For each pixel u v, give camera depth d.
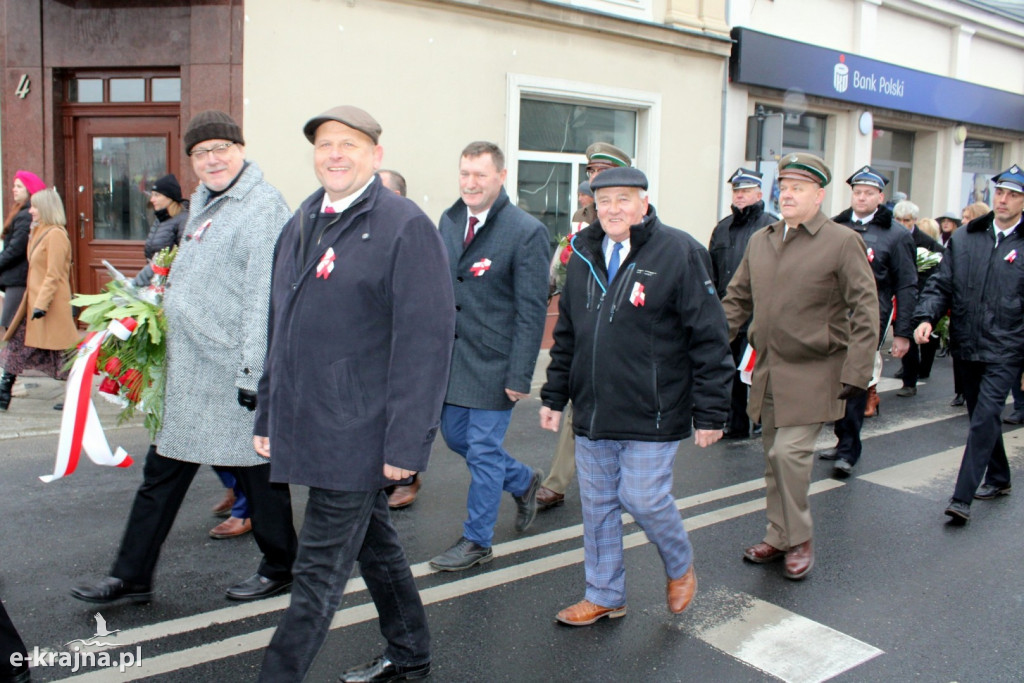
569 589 3.85
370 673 2.96
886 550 4.39
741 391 6.60
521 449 6.23
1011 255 4.70
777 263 4.09
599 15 10.07
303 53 8.19
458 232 4.10
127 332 3.42
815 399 3.94
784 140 13.44
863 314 3.83
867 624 3.56
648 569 4.10
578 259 3.38
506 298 3.98
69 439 3.49
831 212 14.16
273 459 2.67
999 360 4.72
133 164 8.58
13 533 4.31
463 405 3.96
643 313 3.18
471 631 3.43
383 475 2.62
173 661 3.14
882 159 15.96
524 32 9.62
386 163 8.80
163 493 3.54
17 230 6.54
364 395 2.60
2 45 8.30
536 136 10.21
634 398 3.21
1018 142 18.39
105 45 8.21
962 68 16.12
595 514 3.45
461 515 4.77
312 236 2.72
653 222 3.24
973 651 3.35
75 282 8.69
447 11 8.98
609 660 3.22
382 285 2.58
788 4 12.84
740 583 3.96
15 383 7.41
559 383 3.52
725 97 11.69
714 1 11.38
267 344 3.17
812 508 5.04
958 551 4.39
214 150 3.38
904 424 7.26
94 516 4.59
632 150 11.14
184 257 3.47
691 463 5.97
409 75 8.82
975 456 4.78
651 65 10.81
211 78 7.99
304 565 2.62
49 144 8.38
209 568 3.96
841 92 13.23
